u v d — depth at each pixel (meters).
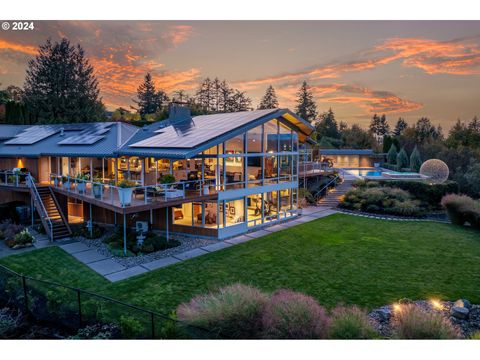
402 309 9.17
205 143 17.50
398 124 104.06
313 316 7.97
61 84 50.50
